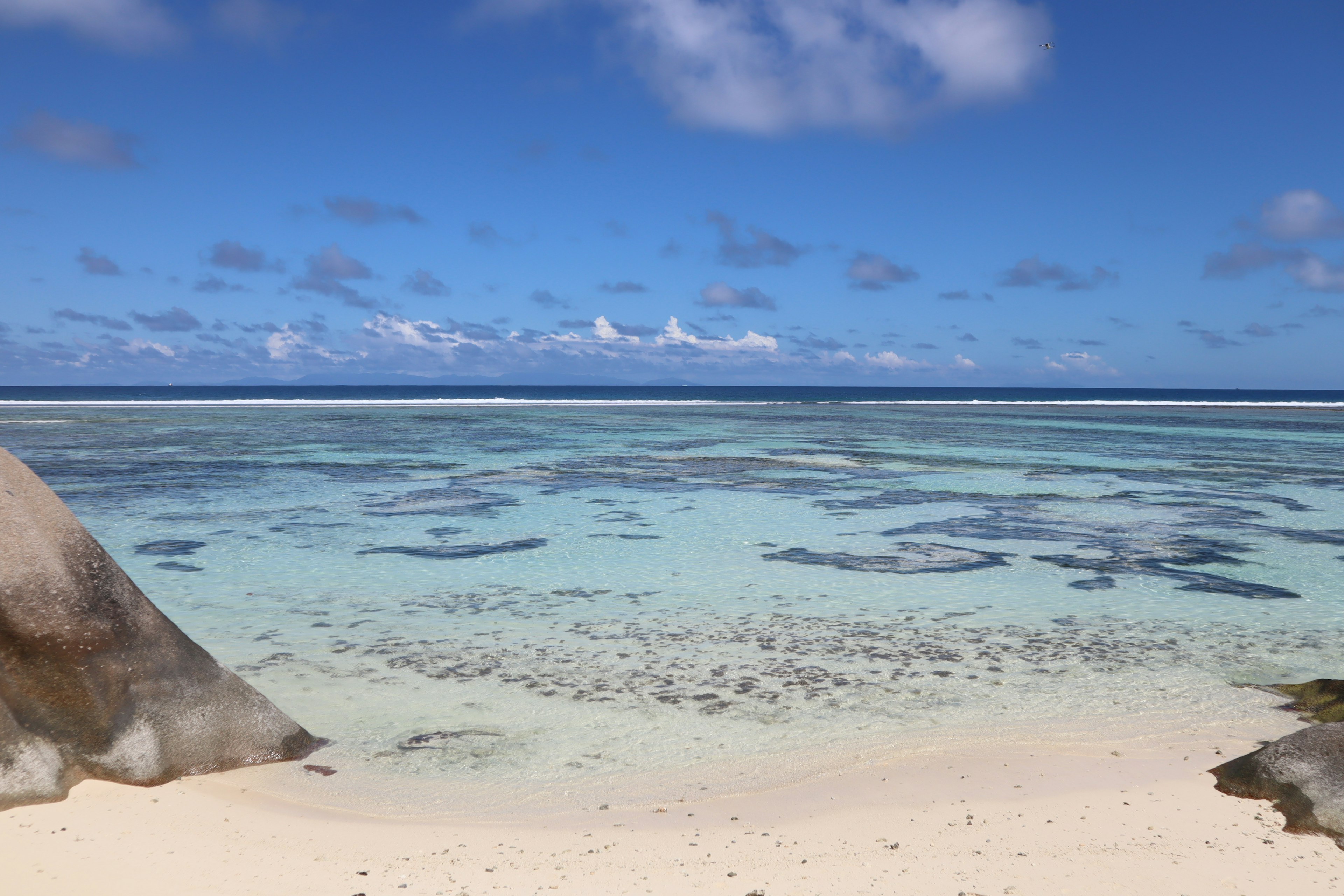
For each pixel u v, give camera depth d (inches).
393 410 2972.4
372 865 180.1
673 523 693.9
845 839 195.9
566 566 534.3
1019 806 215.0
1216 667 342.6
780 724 280.2
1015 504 802.8
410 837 196.5
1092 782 231.8
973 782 232.7
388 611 424.2
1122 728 277.3
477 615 419.2
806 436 1744.6
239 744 235.0
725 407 3560.5
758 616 419.8
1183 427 2172.7
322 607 430.9
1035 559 558.6
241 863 177.8
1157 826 201.6
